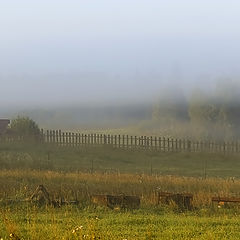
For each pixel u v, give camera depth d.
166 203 27.64
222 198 27.64
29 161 50.09
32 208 25.14
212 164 59.16
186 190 33.31
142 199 28.09
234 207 27.25
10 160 49.34
